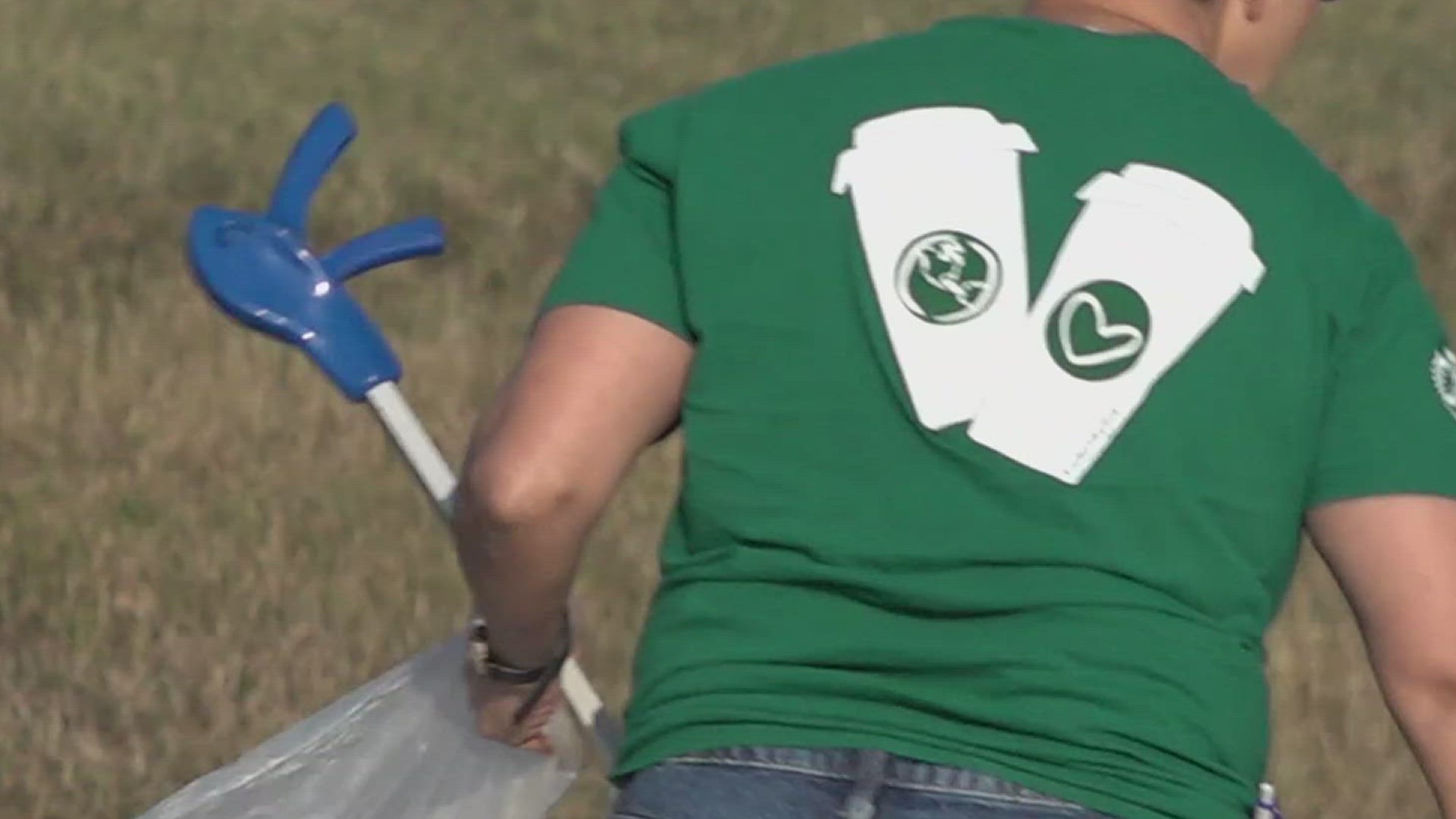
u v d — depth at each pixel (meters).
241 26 37.06
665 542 10.28
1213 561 9.72
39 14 36.75
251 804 12.68
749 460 9.92
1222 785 9.59
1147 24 10.70
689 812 9.49
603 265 10.28
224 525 22.92
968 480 9.72
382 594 22.08
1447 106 35.66
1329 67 37.31
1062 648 9.51
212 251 12.62
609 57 38.00
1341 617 22.20
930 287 9.90
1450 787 10.04
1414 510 9.97
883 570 9.67
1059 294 9.85
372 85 35.00
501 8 39.72
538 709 11.98
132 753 20.19
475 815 12.60
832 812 9.41
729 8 40.78
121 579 22.19
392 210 29.80
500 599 10.60
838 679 9.61
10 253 27.66
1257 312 9.93
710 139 10.30
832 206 10.09
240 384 25.12
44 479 23.53
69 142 30.89
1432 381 10.13
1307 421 9.95
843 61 10.51
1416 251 30.53
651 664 9.95
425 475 12.64
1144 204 10.00
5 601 21.84
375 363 12.64
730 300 10.05
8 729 20.44
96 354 25.70
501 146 32.38
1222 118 10.30
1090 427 9.73
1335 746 20.81
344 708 12.76
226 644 21.47
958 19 10.67
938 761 9.46
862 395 9.85
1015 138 10.14
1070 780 9.42
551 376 10.12
